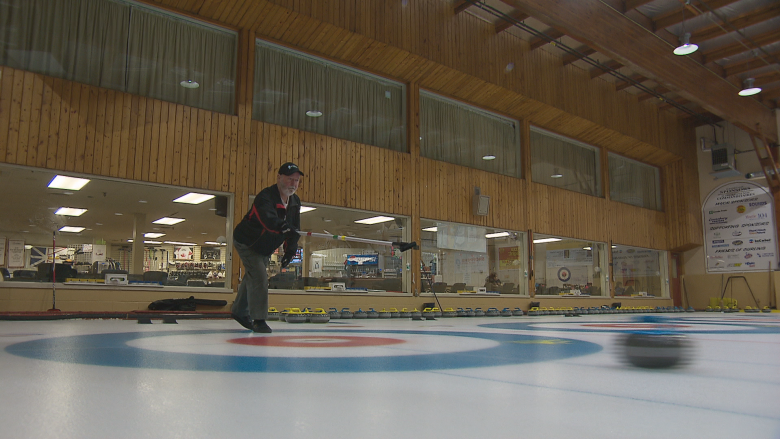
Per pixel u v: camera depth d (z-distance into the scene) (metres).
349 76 12.05
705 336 4.82
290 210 4.58
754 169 19.84
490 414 1.33
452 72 12.91
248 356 2.63
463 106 14.20
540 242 15.30
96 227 11.10
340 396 1.56
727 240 20.20
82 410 1.33
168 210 10.38
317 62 11.56
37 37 8.43
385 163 12.07
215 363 2.32
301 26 10.64
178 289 9.13
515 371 2.16
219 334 4.38
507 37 14.30
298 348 3.12
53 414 1.28
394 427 1.19
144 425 1.18
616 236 17.91
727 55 15.61
